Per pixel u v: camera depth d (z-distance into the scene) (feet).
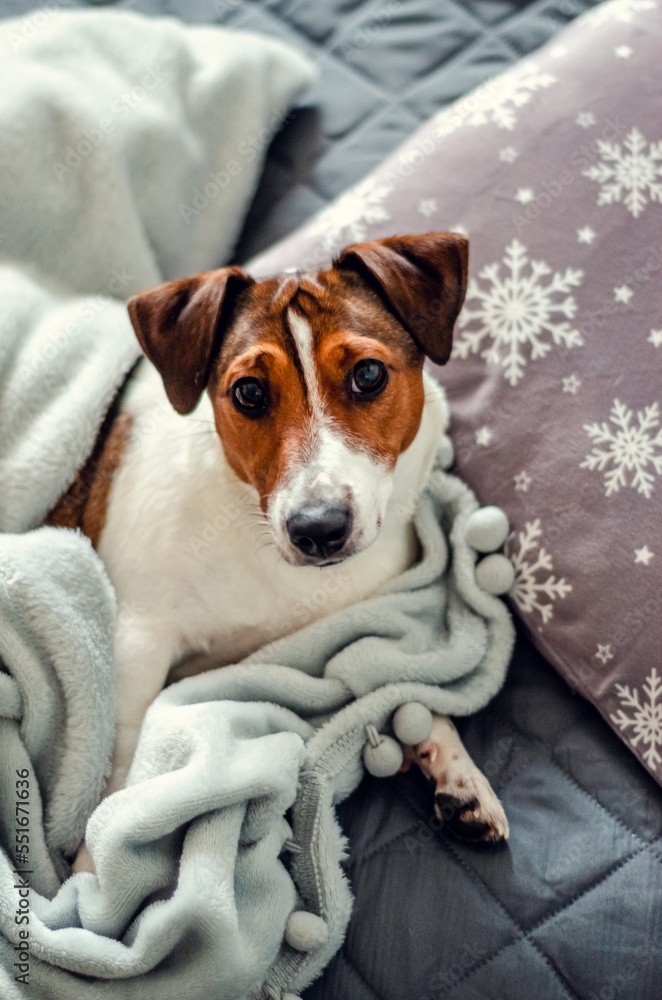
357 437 2.02
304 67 2.76
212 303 2.06
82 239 2.51
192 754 1.94
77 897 1.91
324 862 1.99
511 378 2.29
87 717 2.03
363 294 2.08
